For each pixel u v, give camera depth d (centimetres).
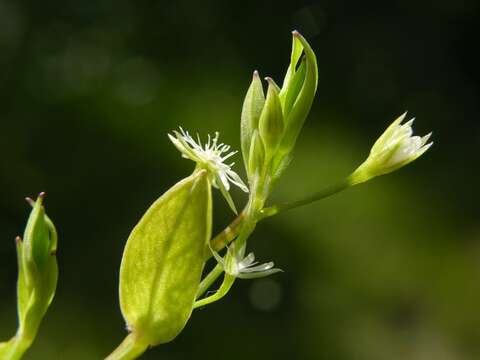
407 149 12
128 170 37
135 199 35
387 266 37
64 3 42
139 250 11
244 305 32
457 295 36
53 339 28
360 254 37
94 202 35
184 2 46
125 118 39
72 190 35
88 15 43
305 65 11
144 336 11
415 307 36
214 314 32
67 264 32
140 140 38
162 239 11
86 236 33
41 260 11
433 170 44
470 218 41
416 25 51
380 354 33
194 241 11
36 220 11
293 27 48
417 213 41
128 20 44
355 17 50
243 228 11
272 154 11
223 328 31
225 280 11
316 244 36
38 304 11
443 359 33
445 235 40
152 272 11
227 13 47
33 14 41
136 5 44
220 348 31
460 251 39
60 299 30
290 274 35
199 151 11
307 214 38
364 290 35
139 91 41
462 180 44
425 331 34
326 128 45
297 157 41
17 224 34
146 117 39
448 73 50
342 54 49
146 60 43
